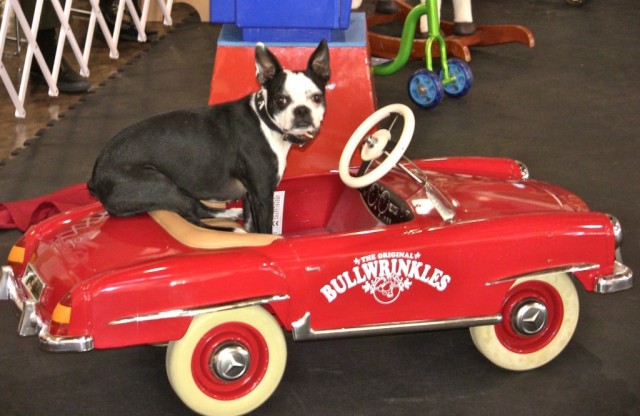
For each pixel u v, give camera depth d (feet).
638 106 17.39
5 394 9.34
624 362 9.75
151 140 9.46
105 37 20.40
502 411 8.98
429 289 8.93
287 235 10.80
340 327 8.85
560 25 22.66
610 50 20.76
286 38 12.69
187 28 22.57
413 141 15.71
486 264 8.95
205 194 9.80
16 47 20.40
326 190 10.75
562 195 9.96
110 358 10.00
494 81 18.79
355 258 8.70
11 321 10.61
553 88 18.37
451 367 9.73
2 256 11.93
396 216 9.68
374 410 9.02
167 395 9.34
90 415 9.00
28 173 14.65
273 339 8.86
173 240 9.02
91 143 15.85
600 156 15.11
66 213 9.97
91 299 8.12
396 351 10.04
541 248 9.02
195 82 18.85
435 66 19.42
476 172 10.85
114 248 8.98
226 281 8.39
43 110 17.42
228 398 8.84
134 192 9.37
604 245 9.16
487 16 23.44
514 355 9.52
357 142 9.71
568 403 9.07
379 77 19.08
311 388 9.39
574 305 9.51
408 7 21.61
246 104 9.77
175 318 8.39
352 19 13.93
